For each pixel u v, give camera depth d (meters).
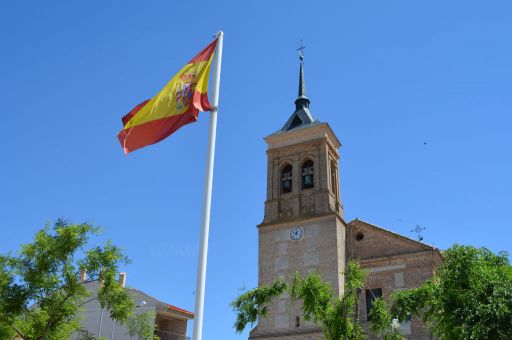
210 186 18.55
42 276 31.03
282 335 43.75
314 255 45.78
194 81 19.91
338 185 50.78
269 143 52.56
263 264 47.38
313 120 53.34
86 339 36.09
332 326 30.02
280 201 49.75
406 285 43.56
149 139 19.56
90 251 32.16
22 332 32.53
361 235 47.22
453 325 21.19
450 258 23.02
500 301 19.95
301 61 58.72
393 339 31.38
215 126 19.48
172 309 56.69
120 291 32.97
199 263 17.44
